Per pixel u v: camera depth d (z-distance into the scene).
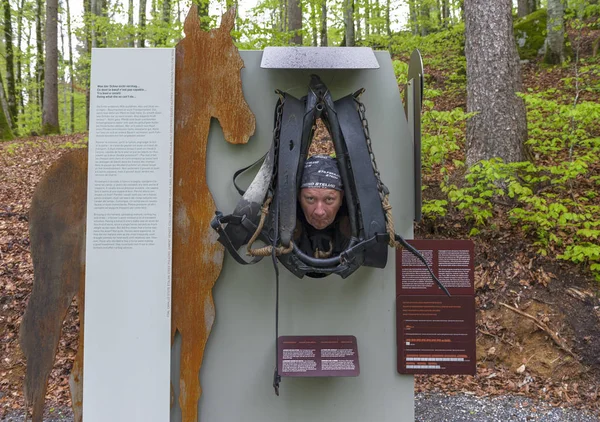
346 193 2.04
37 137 9.61
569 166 3.78
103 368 2.18
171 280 2.24
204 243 2.29
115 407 2.18
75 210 2.36
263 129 2.32
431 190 4.62
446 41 9.18
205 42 2.30
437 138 4.06
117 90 2.23
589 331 3.39
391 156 2.35
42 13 14.83
